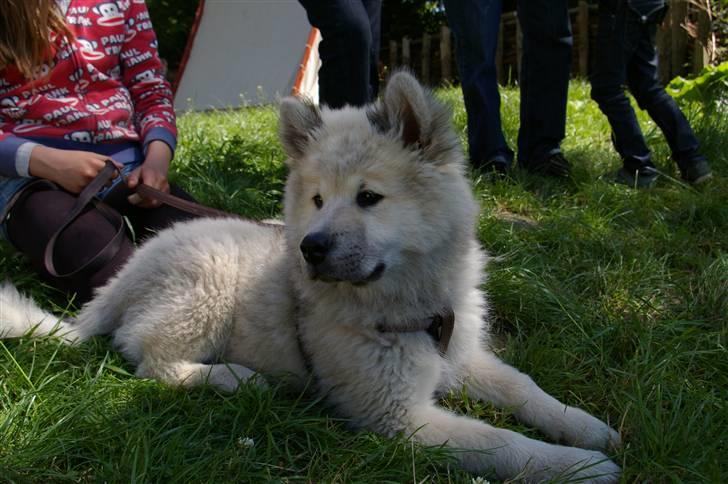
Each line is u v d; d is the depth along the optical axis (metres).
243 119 2.83
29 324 1.27
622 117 1.92
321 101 1.75
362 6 1.69
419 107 1.14
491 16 1.90
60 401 1.13
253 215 1.73
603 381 1.22
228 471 1.03
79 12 1.48
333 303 1.15
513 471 1.05
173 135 1.56
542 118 1.95
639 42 1.91
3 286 1.33
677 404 1.12
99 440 1.07
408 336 1.14
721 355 1.24
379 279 1.13
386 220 1.13
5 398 1.14
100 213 1.41
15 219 1.40
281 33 4.41
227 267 1.25
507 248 1.58
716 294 1.39
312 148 1.20
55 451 1.05
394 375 1.12
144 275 1.28
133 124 1.58
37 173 1.39
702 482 1.02
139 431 1.06
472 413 1.18
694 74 3.24
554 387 1.22
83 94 1.48
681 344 1.26
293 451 1.09
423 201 1.15
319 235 1.10
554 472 1.04
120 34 1.54
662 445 1.05
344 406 1.15
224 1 4.88
